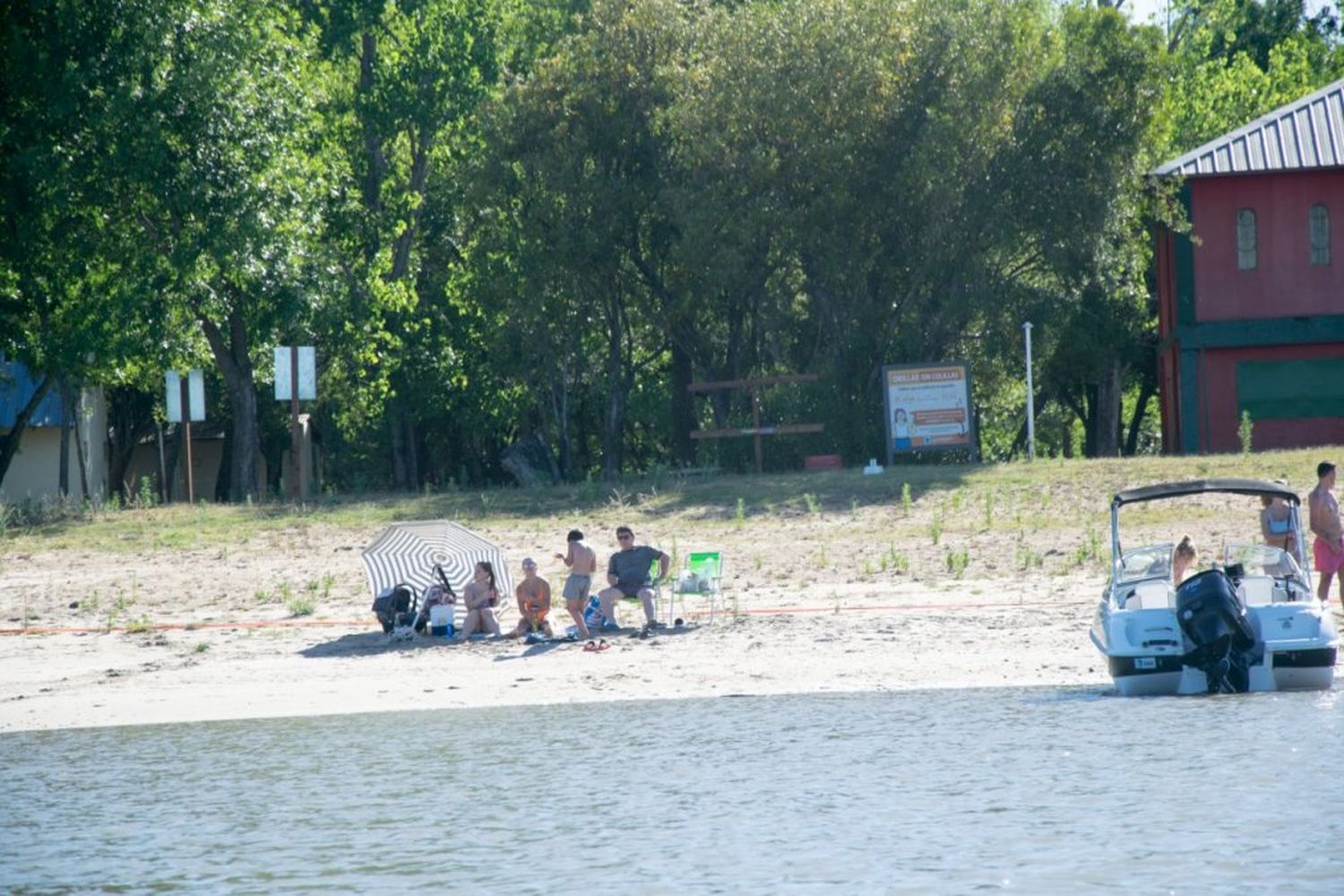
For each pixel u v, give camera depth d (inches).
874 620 3457.2
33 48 5964.6
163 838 1957.4
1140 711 2524.6
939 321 6825.8
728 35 6766.7
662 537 4963.1
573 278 7229.3
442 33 7746.1
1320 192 6820.9
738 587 4069.9
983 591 3759.8
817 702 2728.8
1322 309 6811.0
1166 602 2736.2
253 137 6240.2
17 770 2372.0
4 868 1829.5
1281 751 2199.8
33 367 6215.6
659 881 1721.2
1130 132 6535.4
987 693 2751.0
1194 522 4606.3
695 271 6806.1
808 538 4815.5
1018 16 6628.9
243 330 6889.8
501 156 7096.5
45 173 5905.5
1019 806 1983.3
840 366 6850.4
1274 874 1663.4
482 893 1696.6
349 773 2299.5
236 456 6865.2
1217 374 6884.8
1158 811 1923.0
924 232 6560.0
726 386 6461.6
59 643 3506.4
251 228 6102.4
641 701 2800.2
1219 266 6845.5
